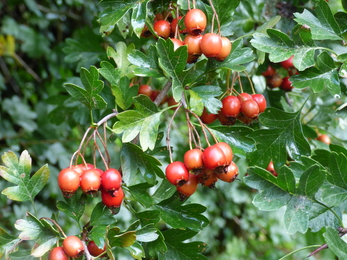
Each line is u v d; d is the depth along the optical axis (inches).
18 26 28.4
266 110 14.8
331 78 13.8
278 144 14.8
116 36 18.6
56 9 30.2
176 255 14.2
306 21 13.9
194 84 14.6
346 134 21.2
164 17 15.1
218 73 15.4
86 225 13.6
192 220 14.1
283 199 13.4
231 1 14.5
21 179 13.5
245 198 36.8
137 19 14.0
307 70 14.0
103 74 14.1
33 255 12.9
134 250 13.2
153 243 13.8
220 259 37.0
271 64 17.3
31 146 26.9
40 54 28.6
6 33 27.6
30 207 25.8
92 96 13.6
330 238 12.8
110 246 13.1
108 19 14.3
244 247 38.6
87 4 28.9
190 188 13.5
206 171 13.2
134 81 16.5
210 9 14.5
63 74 29.1
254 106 14.4
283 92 18.2
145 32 15.0
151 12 14.9
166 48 13.4
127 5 14.3
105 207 13.6
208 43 13.3
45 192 27.4
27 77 30.8
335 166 13.4
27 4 26.8
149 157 13.7
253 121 15.4
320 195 14.3
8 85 30.1
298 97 20.5
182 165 13.1
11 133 27.2
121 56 15.1
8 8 29.3
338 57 13.7
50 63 28.9
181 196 13.7
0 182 25.4
